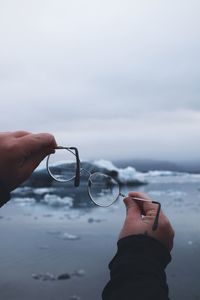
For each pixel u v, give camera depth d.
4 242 2.64
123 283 0.43
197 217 3.25
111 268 0.47
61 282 1.92
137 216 0.53
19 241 2.64
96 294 1.75
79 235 2.76
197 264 2.16
